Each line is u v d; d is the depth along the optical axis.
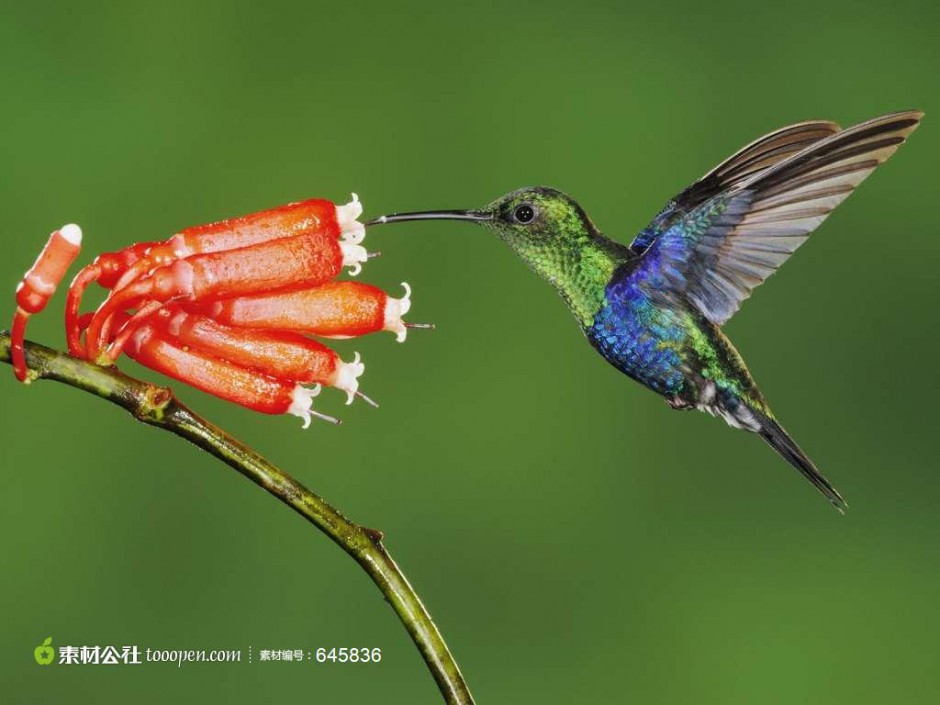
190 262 1.61
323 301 1.61
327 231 1.61
